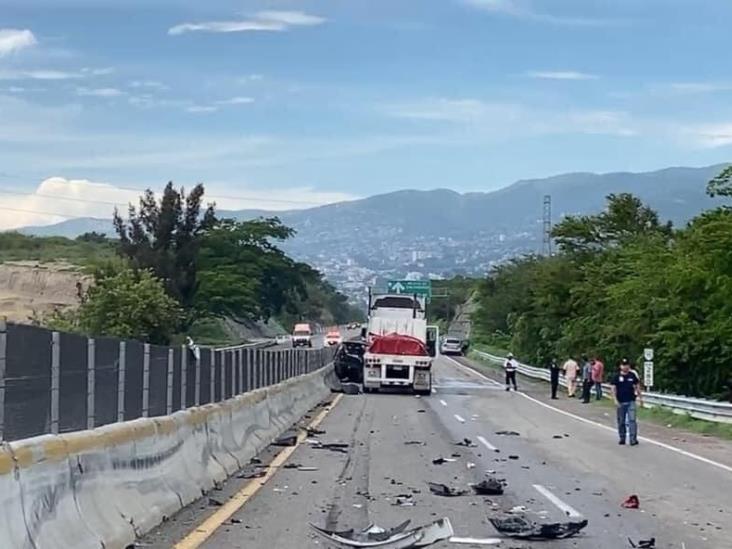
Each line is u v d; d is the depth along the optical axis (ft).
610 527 44.96
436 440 88.69
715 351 158.10
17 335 30.42
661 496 55.52
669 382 163.22
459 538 41.11
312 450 76.95
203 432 55.11
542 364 261.03
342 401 148.05
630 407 88.02
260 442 75.82
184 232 311.88
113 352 42.37
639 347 177.68
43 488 29.12
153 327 222.89
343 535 40.19
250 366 90.38
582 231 239.91
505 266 414.21
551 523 45.52
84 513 32.50
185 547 36.73
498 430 102.53
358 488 55.72
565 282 236.43
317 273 418.92
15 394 30.27
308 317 599.16
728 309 157.17
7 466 26.43
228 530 41.01
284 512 46.29
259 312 363.97
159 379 51.72
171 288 304.71
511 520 45.50
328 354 200.03
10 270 316.19
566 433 100.32
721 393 159.12
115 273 237.45
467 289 595.06
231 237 354.33
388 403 145.28
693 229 172.04
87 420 38.32
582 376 174.91
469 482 60.08
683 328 158.81
